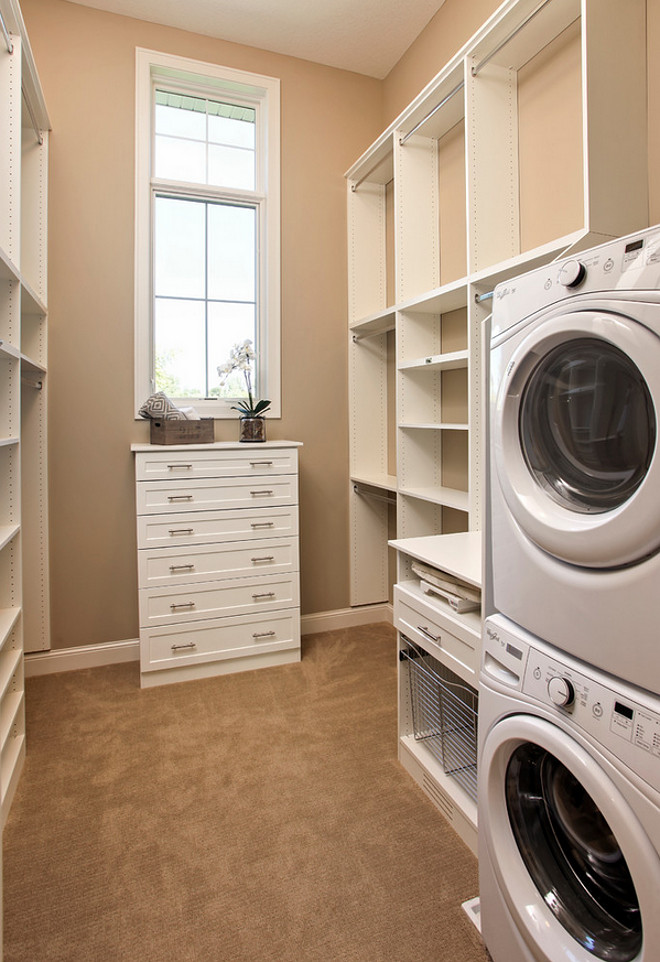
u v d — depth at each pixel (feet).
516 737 3.51
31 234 8.52
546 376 3.57
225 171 9.97
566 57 6.34
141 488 8.23
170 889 4.66
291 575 9.13
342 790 5.92
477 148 6.86
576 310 3.12
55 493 8.88
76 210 8.80
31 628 8.80
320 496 10.69
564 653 3.35
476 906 4.43
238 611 8.82
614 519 2.82
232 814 5.57
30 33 8.46
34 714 7.55
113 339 9.07
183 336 9.80
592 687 3.04
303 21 9.12
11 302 6.15
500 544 3.93
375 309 10.82
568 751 3.10
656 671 2.71
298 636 9.20
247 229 10.16
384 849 5.09
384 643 10.05
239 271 10.13
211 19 9.05
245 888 4.67
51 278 8.72
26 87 7.08
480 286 6.84
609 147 5.20
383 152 9.43
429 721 6.39
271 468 8.93
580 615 3.17
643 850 2.67
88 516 9.07
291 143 10.11
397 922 4.33
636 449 2.91
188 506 8.48
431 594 5.93
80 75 8.72
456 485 8.89
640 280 2.73
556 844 3.63
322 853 5.05
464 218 8.39
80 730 7.14
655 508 2.60
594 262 3.03
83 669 9.03
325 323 10.54
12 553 6.52
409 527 9.14
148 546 8.29
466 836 5.13
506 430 3.74
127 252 9.09
